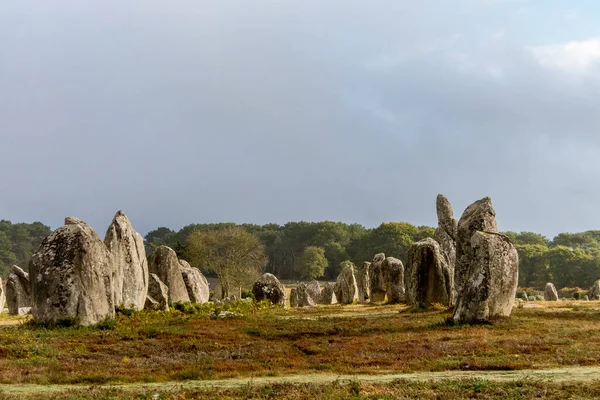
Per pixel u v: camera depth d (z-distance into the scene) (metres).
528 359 18.83
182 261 55.44
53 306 25.95
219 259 85.75
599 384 14.81
